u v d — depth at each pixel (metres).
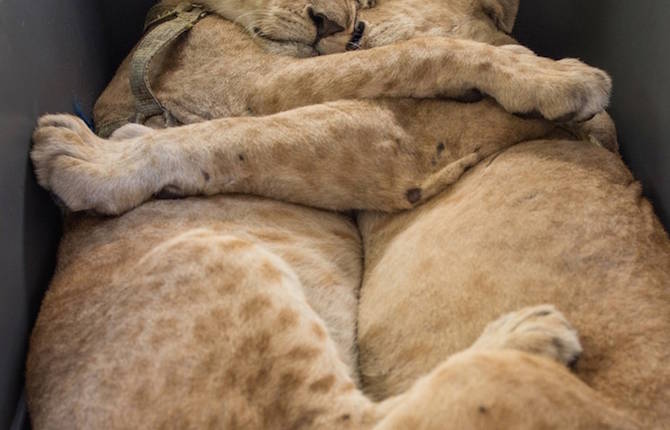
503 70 1.86
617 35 2.07
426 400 1.27
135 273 1.55
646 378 1.36
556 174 1.70
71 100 2.06
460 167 1.85
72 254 1.70
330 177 1.83
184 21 2.14
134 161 1.75
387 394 1.61
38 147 1.72
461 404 1.23
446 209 1.77
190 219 1.75
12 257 1.52
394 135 1.87
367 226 1.92
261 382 1.44
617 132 2.03
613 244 1.55
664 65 1.77
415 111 1.92
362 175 1.84
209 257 1.55
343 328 1.72
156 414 1.39
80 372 1.44
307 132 1.82
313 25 2.06
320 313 1.72
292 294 1.55
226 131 1.80
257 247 1.61
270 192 1.83
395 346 1.63
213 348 1.45
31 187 1.68
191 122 2.03
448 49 1.92
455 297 1.60
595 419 1.22
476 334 1.55
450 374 1.28
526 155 1.77
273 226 1.80
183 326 1.46
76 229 1.75
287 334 1.48
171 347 1.44
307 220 1.86
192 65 2.09
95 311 1.51
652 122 1.81
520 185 1.69
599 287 1.50
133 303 1.50
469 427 1.21
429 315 1.61
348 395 1.44
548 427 1.20
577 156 1.75
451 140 1.89
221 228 1.75
